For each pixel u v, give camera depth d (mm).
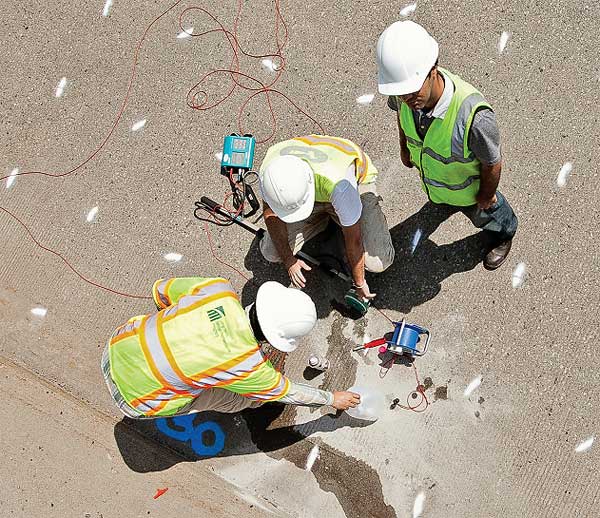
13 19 4137
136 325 2869
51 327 3871
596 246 3432
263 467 3578
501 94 3623
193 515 3600
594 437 3309
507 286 3480
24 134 4074
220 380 2803
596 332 3375
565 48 3586
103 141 3994
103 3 4098
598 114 3512
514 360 3430
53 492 3721
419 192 3625
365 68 3766
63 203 3975
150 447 3686
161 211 3881
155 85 3990
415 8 3742
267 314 2777
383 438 3486
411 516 3416
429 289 3553
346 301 3562
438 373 3482
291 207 2885
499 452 3379
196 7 3990
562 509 3291
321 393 3129
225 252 3787
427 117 2486
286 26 3883
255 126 3859
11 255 3961
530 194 3527
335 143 2988
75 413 3781
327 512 3492
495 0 3670
